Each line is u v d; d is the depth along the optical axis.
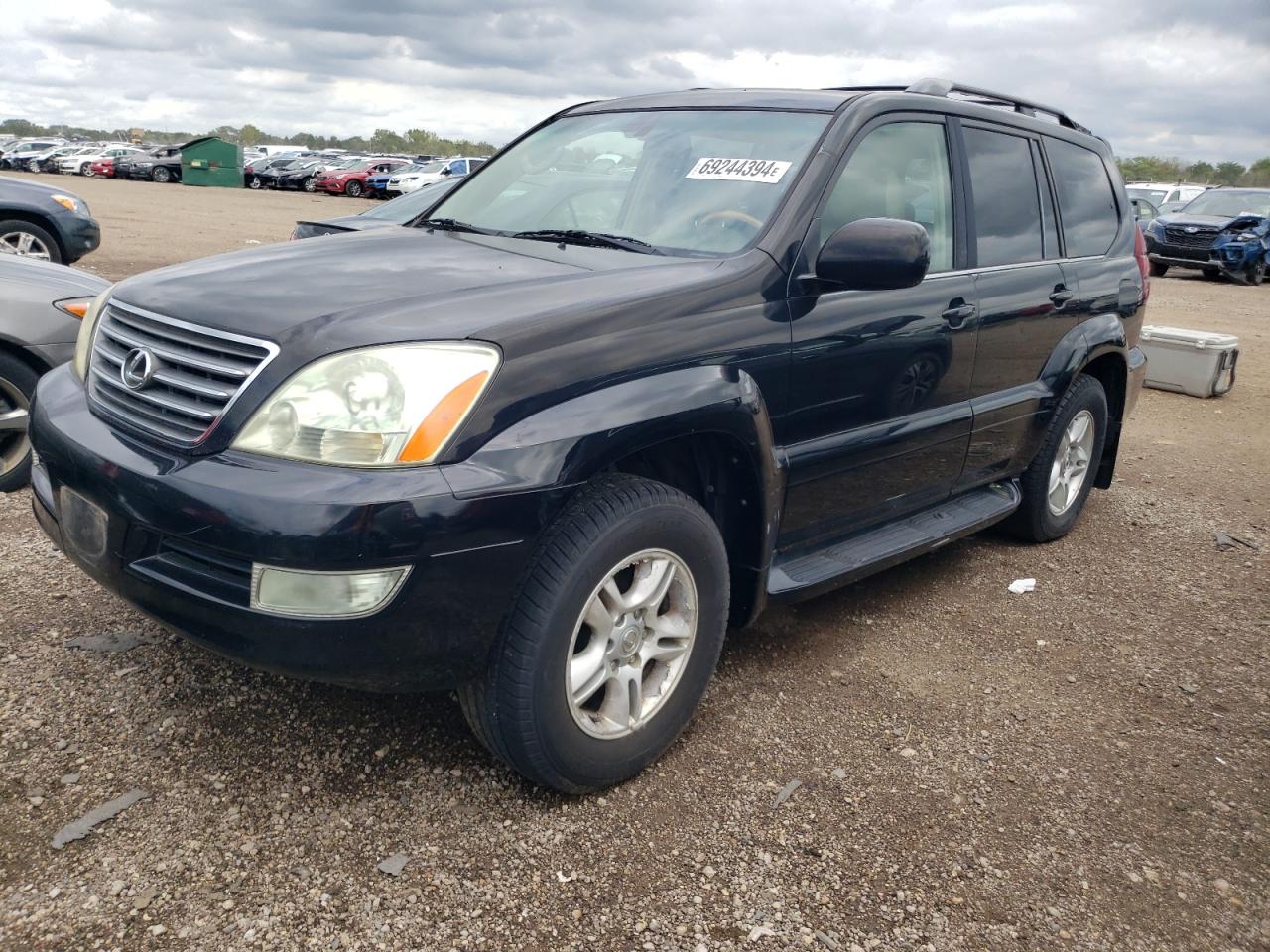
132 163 42.50
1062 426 4.47
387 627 2.13
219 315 2.37
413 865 2.29
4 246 9.28
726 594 2.79
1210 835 2.63
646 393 2.44
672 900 2.25
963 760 2.90
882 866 2.42
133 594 2.33
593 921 2.17
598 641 2.51
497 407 2.22
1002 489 4.35
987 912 2.29
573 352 2.36
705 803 2.61
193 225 19.78
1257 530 5.26
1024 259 4.08
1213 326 12.77
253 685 2.95
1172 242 18.83
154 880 2.18
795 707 3.12
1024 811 2.68
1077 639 3.78
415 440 2.13
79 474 2.39
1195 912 2.35
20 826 2.30
